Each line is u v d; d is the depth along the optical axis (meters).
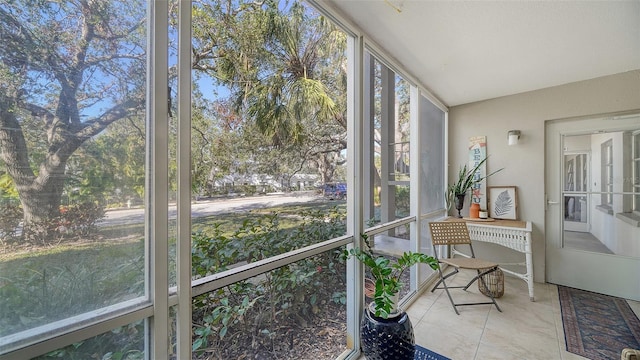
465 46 1.95
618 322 2.06
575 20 1.61
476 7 1.51
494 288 2.49
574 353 1.71
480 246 3.24
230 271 1.07
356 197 1.76
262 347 1.23
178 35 0.90
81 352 0.71
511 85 2.74
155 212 0.83
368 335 1.49
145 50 0.82
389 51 2.03
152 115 0.83
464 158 3.35
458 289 2.72
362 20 1.65
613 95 2.48
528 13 1.55
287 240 1.34
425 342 1.84
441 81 2.62
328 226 1.60
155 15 0.84
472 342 1.84
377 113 2.13
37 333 0.63
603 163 2.60
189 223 0.92
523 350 1.75
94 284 0.72
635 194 2.43
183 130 0.90
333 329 1.60
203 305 1.02
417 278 2.54
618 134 2.52
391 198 2.33
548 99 2.81
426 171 2.91
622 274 2.49
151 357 0.83
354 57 1.74
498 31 1.75
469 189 3.31
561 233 2.81
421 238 2.72
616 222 2.53
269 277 1.27
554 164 2.86
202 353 1.01
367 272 1.93
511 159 3.04
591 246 2.65
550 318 2.14
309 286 1.48
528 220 2.94
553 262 2.85
